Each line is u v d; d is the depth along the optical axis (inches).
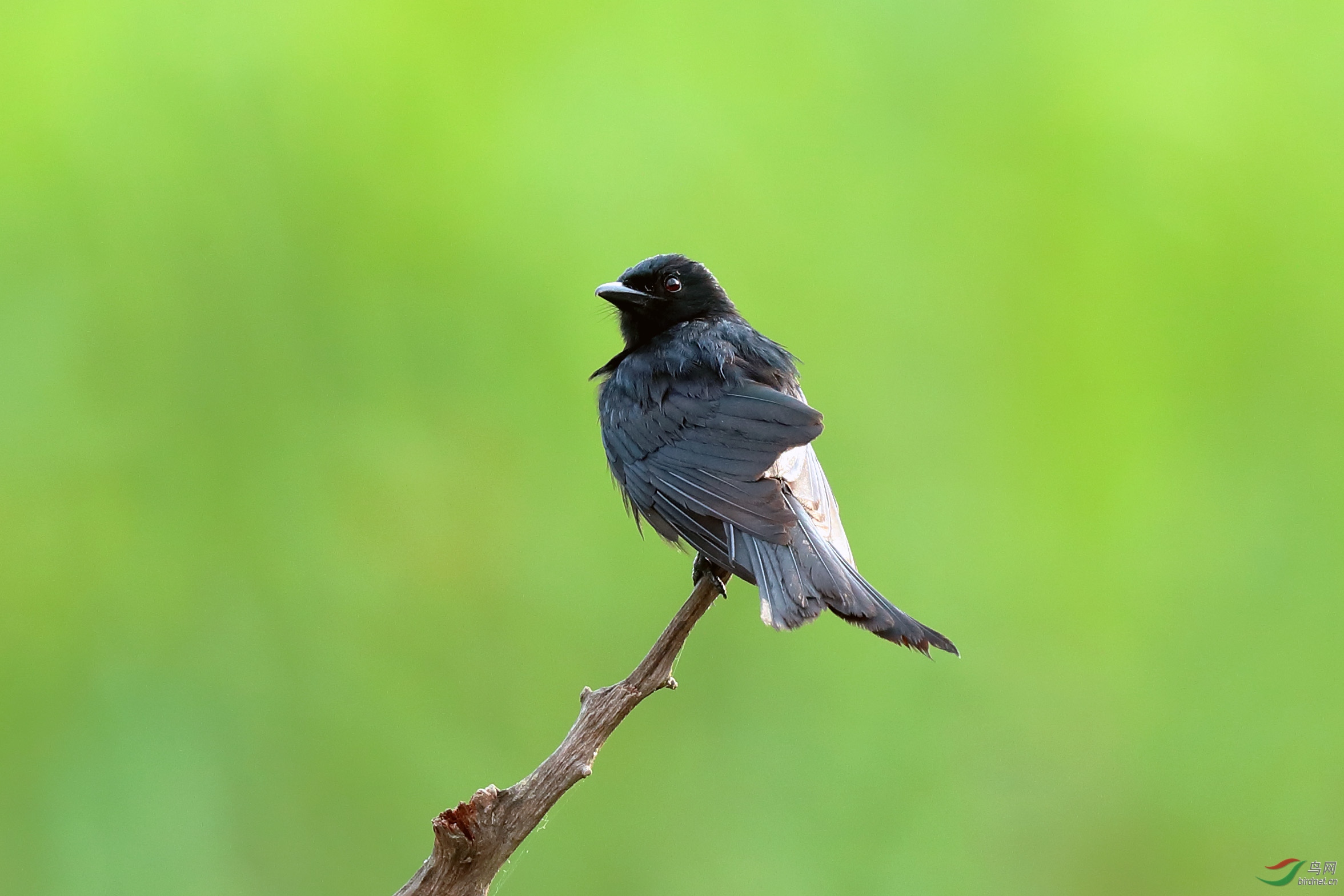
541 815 231.1
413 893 227.8
